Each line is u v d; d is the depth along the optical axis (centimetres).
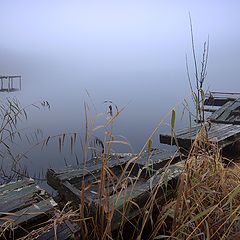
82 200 164
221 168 205
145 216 171
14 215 164
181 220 163
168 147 556
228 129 401
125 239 185
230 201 161
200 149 219
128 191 201
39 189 222
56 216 167
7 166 457
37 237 162
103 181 168
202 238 160
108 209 159
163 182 197
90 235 170
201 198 176
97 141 320
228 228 156
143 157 296
